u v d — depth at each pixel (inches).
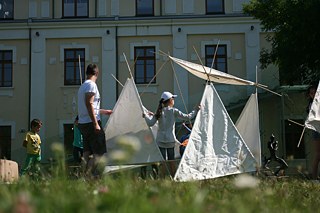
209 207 108.1
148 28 946.1
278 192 181.0
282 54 732.7
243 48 940.6
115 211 84.0
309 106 351.9
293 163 853.2
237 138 321.4
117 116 341.7
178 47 942.4
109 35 946.7
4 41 951.0
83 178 210.8
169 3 953.5
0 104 940.6
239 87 848.9
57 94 940.0
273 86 840.9
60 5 959.0
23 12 956.0
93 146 297.4
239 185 106.1
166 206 88.8
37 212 81.7
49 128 933.2
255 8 771.4
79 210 85.6
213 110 323.6
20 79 944.9
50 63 946.1
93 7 957.8
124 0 956.6
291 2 709.9
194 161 307.1
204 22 943.7
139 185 166.4
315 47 711.1
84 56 946.1
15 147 930.7
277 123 887.7
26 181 172.9
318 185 251.3
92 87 297.0
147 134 331.0
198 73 440.5
